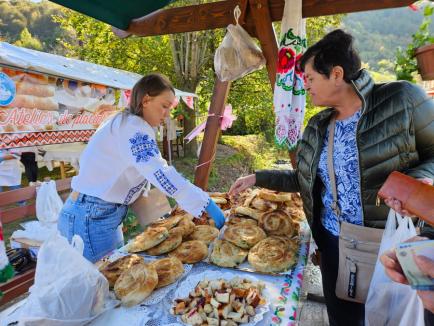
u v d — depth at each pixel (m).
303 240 1.70
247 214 1.78
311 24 9.52
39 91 4.23
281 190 1.74
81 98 5.09
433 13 1.41
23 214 2.88
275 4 2.37
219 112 2.88
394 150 1.19
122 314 1.04
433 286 0.71
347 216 1.37
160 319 1.02
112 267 1.26
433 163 1.16
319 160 1.45
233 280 1.16
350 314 1.55
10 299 2.45
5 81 3.69
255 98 10.88
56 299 0.92
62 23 12.45
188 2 7.86
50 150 6.18
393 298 1.13
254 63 2.41
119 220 1.74
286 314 1.03
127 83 6.34
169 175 1.43
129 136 1.46
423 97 1.19
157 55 10.92
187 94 8.29
